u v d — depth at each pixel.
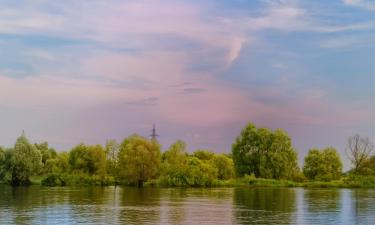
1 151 140.75
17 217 52.38
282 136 147.88
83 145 148.50
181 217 53.25
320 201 78.50
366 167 153.62
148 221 49.62
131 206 66.56
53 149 185.75
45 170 157.50
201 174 135.75
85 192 103.12
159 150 137.12
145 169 133.88
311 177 161.25
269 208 64.81
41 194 94.38
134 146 135.62
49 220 49.91
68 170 147.88
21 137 143.62
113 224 47.09
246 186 139.62
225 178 163.00
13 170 139.62
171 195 93.56
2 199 79.44
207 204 71.12
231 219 51.69
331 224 48.59
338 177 156.00
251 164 150.00
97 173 145.25
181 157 141.88
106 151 149.00
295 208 64.81
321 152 162.25
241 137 151.12
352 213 58.38
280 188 132.00
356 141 155.62
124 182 138.75
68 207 64.44
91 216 53.56
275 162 145.25
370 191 115.06
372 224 48.56
